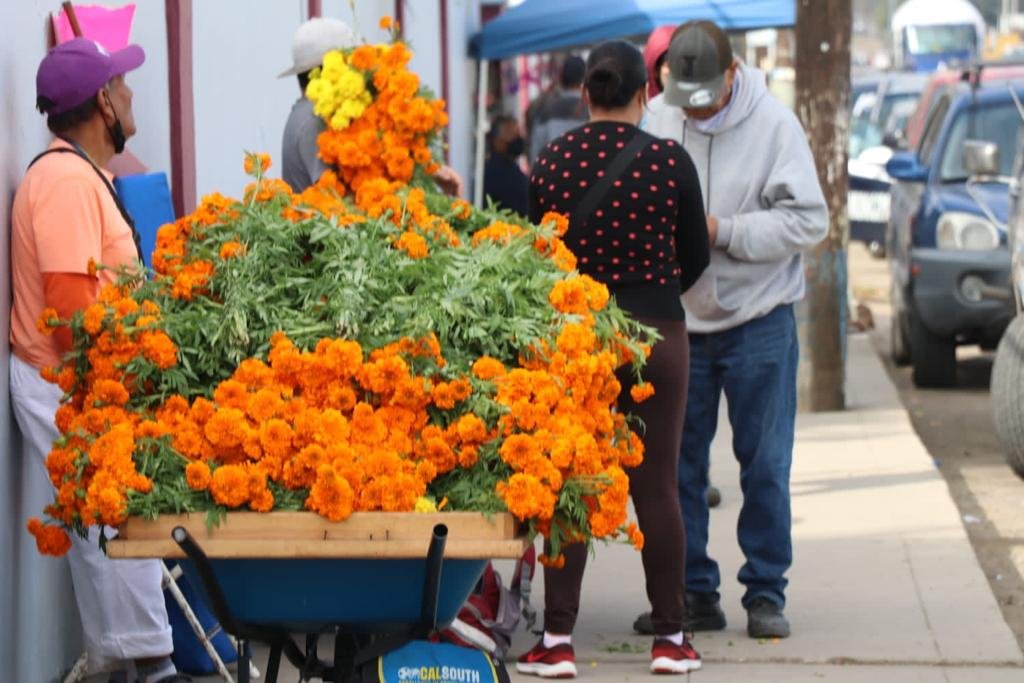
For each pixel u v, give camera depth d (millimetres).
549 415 6395
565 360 6547
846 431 17625
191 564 6301
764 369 9961
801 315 19000
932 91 26266
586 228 8852
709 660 9641
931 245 19875
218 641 9234
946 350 20906
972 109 21438
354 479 6105
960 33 59594
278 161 15578
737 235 9688
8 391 8289
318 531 6109
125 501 6156
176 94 11789
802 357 19078
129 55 8594
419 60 25609
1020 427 14828
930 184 20703
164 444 6316
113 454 6219
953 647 9859
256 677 9125
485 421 6379
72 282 8055
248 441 6219
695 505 10219
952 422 19094
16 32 8484
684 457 10188
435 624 6426
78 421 6535
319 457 6121
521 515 6125
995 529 13883
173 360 6516
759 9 23797
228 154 13508
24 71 8625
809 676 9328
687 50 9617
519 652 9750
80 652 9523
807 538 12758
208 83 12812
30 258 8203
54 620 9016
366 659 6316
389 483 6109
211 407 6340
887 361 24203
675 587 9203
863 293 33438
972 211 19797
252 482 6094
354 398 6348
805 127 18875
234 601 6262
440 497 6332
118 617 8406
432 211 7902
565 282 6797
